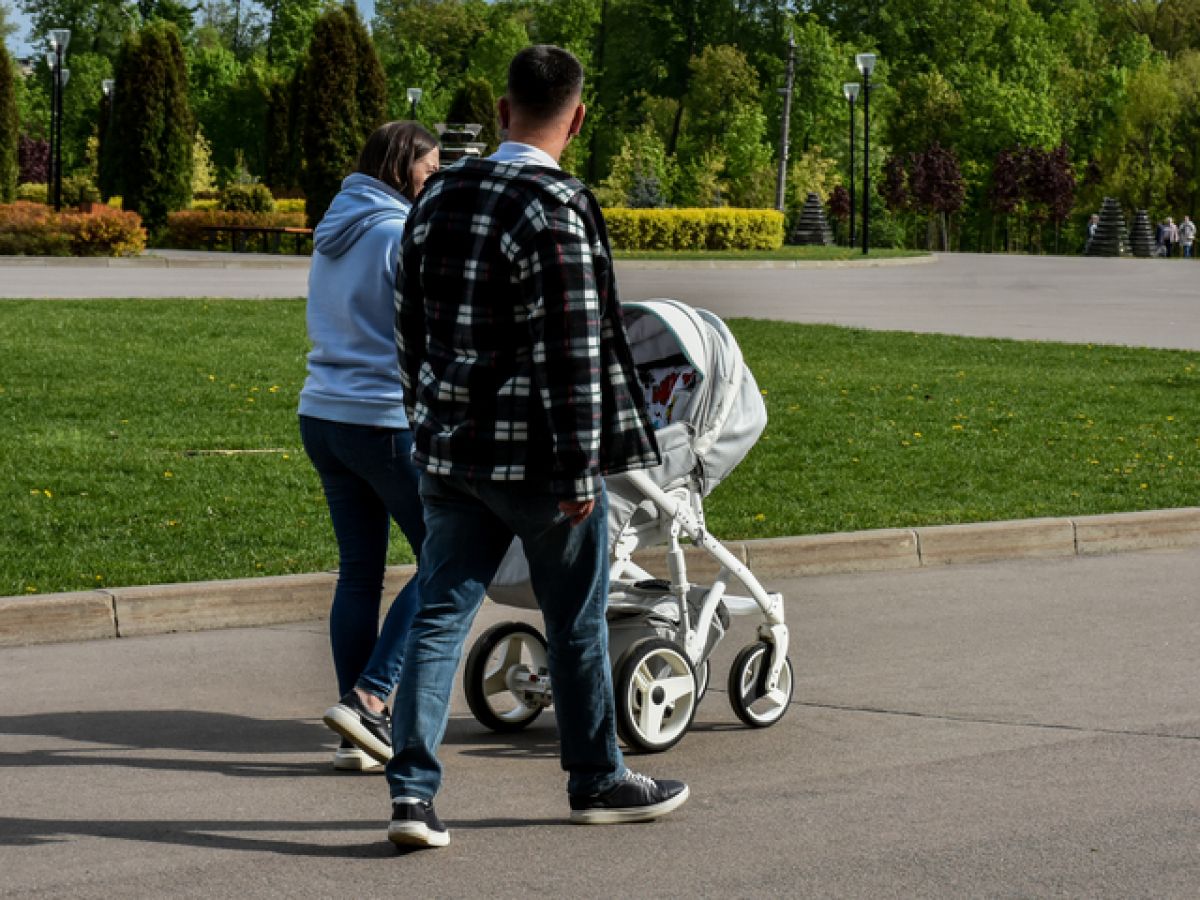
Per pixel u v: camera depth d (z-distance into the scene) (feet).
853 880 19.11
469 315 19.35
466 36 492.95
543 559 20.16
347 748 24.23
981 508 45.83
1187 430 62.80
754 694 26.63
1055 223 368.48
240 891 18.78
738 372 26.13
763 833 20.97
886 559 41.11
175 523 41.93
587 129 433.07
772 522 43.21
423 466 19.67
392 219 24.18
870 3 448.24
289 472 49.85
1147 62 440.04
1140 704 28.07
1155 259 263.70
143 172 205.36
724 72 386.52
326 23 195.31
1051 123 413.59
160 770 24.14
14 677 30.04
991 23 438.81
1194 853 20.13
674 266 187.32
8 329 84.02
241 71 425.69
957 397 70.95
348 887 18.92
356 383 24.07
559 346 18.89
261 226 200.85
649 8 436.35
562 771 24.27
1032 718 27.12
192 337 84.74
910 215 370.94
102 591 33.71
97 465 49.67
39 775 23.79
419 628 20.25
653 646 24.81
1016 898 18.49
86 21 450.30
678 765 24.47
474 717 27.96
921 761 24.57
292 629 34.42
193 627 34.27
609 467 19.90
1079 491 49.21
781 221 230.27
